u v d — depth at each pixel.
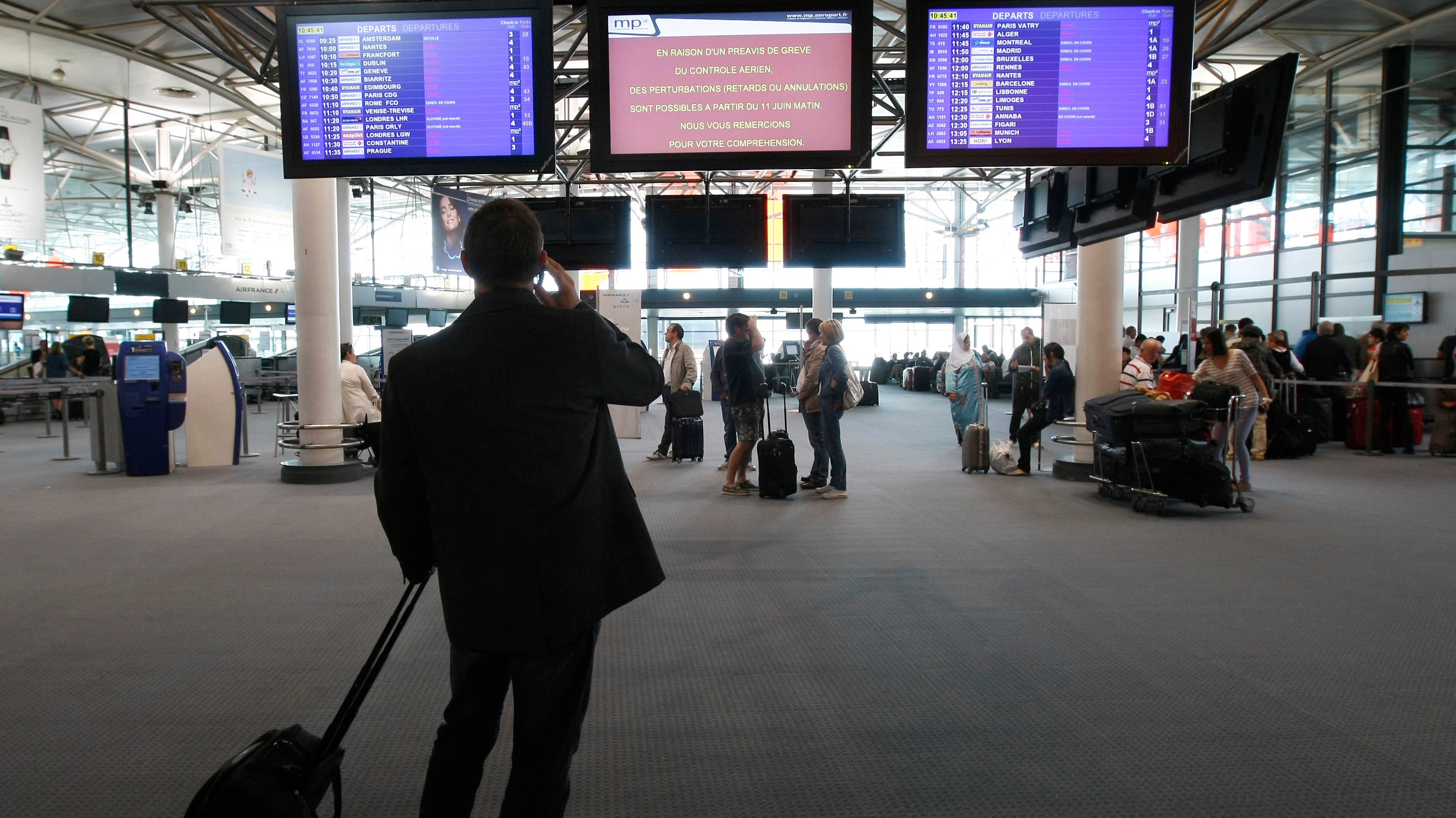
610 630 4.02
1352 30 14.98
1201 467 6.71
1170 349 17.34
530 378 1.75
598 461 1.85
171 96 20.41
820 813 2.44
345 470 8.66
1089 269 8.64
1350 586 4.76
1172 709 3.13
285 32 5.19
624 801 2.50
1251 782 2.60
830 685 3.37
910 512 7.02
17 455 11.29
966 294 29.77
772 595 4.61
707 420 17.41
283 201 16.30
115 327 28.92
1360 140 15.91
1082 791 2.55
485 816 2.40
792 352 27.06
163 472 9.14
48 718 3.09
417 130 5.25
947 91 5.20
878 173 23.56
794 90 5.21
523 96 5.23
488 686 1.83
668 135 5.22
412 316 27.17
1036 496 7.79
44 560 5.45
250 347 25.38
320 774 1.97
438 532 1.78
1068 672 3.49
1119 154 5.22
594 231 8.79
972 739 2.90
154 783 2.62
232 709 3.17
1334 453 10.85
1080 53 5.18
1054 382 9.07
